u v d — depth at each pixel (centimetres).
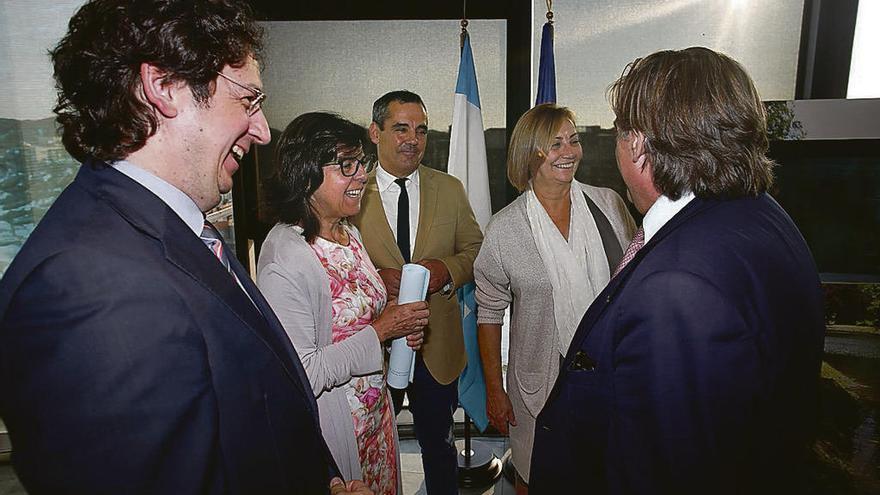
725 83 74
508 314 237
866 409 183
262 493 66
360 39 221
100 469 50
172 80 60
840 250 223
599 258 150
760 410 69
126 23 57
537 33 221
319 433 81
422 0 215
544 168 152
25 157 199
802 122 219
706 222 73
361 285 126
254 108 70
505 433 166
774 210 79
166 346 54
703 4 221
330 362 112
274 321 79
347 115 226
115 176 61
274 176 120
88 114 59
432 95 226
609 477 78
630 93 80
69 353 50
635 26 222
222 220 226
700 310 67
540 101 201
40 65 194
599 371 80
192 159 64
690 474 69
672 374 68
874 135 215
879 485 155
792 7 219
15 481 203
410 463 224
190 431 55
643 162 82
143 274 55
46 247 54
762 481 72
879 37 212
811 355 74
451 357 183
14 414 51
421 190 186
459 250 190
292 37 220
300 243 116
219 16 62
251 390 64
